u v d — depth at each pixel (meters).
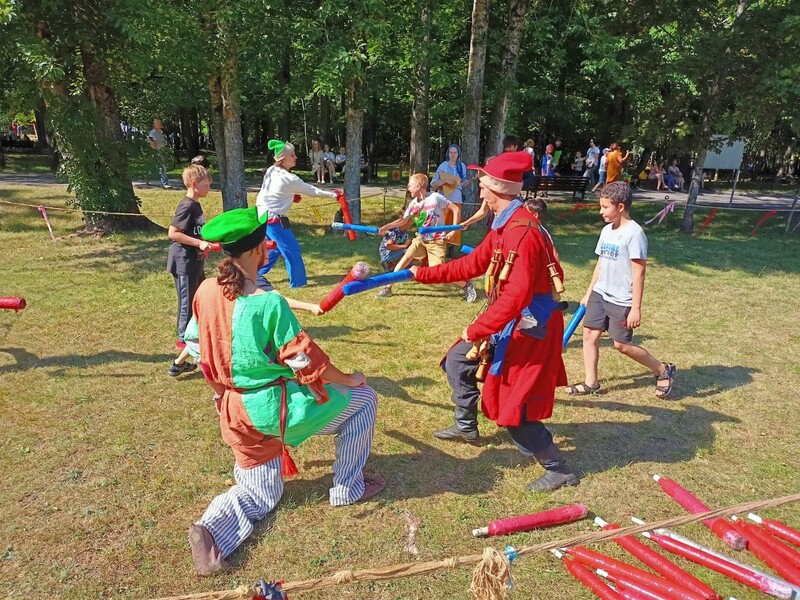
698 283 8.66
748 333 6.58
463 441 4.21
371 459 3.96
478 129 12.54
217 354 2.97
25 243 10.38
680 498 3.54
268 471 3.23
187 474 3.74
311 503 3.46
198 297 3.03
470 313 7.00
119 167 11.14
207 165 26.53
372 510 3.43
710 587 2.79
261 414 3.01
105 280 8.10
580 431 4.43
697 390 5.15
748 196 21.56
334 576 2.37
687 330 6.65
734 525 3.27
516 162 3.45
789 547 3.11
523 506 3.53
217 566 2.91
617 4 13.42
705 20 12.90
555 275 3.43
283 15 11.12
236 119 11.86
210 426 4.32
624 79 13.02
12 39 9.02
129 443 4.07
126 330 6.23
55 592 2.80
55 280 8.07
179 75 11.64
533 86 18.45
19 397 4.71
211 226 2.82
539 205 5.56
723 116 12.38
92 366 5.32
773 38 11.77
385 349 5.89
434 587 2.89
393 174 23.44
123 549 3.09
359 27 10.09
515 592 2.86
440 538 3.22
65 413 4.47
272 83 17.27
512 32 12.35
